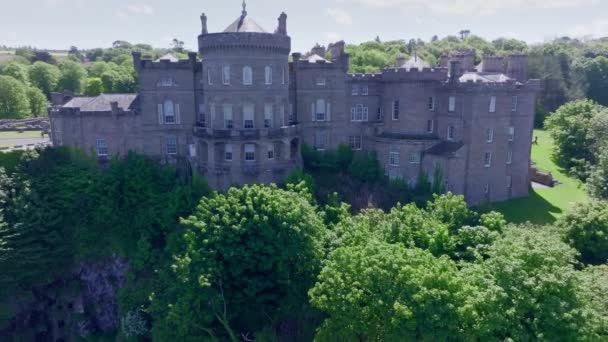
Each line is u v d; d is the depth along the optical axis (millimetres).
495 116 63938
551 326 29281
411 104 68500
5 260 52500
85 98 65500
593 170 71750
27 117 106188
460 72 66938
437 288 31094
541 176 76812
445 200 46750
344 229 46656
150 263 52438
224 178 60250
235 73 58812
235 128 60219
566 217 47438
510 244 34312
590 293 31875
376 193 63031
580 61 134875
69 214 57688
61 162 61938
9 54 196625
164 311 42375
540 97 126375
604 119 80188
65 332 55500
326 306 33250
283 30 63125
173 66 64062
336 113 69188
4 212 54781
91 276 56062
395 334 30219
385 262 32344
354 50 135125
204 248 41219
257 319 45219
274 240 41844
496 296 29531
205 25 63719
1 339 54094
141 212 57125
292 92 67375
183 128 65750
